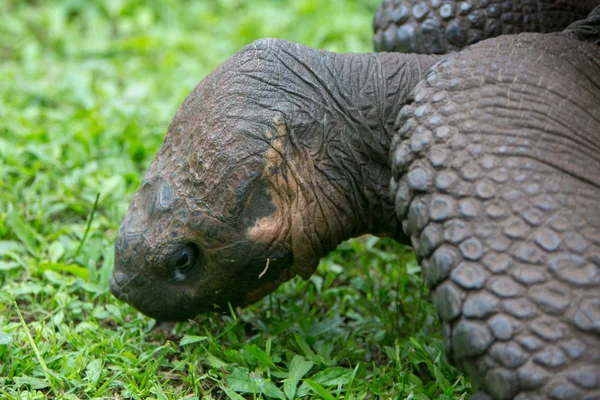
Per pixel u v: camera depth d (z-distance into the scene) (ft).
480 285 8.52
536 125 9.20
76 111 18.58
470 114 9.30
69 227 14.83
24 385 10.93
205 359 11.63
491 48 10.00
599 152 9.20
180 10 24.62
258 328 12.41
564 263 8.36
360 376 11.33
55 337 11.89
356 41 22.30
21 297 13.09
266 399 10.99
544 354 8.14
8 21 23.36
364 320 12.69
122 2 24.36
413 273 14.16
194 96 11.03
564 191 8.75
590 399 7.95
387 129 11.00
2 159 16.48
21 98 19.33
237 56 11.02
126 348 11.90
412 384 11.13
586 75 9.89
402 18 13.24
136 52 22.49
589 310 8.14
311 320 12.64
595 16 11.09
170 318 11.87
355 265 14.82
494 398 8.46
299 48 11.06
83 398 10.91
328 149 10.87
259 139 10.46
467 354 8.57
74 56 22.25
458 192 8.93
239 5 25.14
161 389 10.89
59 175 16.40
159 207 10.88
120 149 17.39
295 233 10.87
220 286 11.28
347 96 10.93
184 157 10.79
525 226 8.59
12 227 14.32
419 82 10.44
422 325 12.66
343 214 11.18
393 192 9.76
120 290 11.59
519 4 12.92
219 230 10.65
